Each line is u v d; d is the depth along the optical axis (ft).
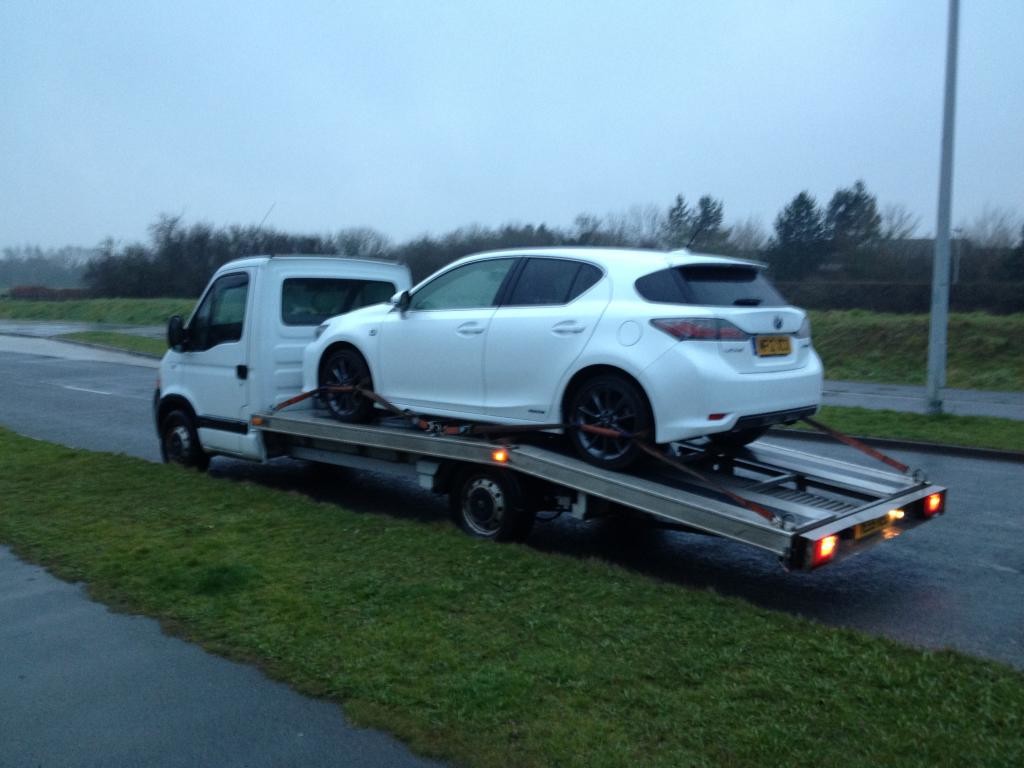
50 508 25.59
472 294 23.84
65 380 70.49
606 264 21.38
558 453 21.89
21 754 13.12
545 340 21.54
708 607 17.37
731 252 128.67
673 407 19.27
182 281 182.39
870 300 108.06
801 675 14.47
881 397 65.26
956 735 12.63
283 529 22.94
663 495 19.40
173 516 24.50
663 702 13.62
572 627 16.44
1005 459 39.45
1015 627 18.70
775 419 20.75
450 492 24.35
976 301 101.14
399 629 16.46
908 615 19.39
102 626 17.40
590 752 12.33
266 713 14.03
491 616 17.02
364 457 26.53
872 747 12.36
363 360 26.30
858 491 21.45
